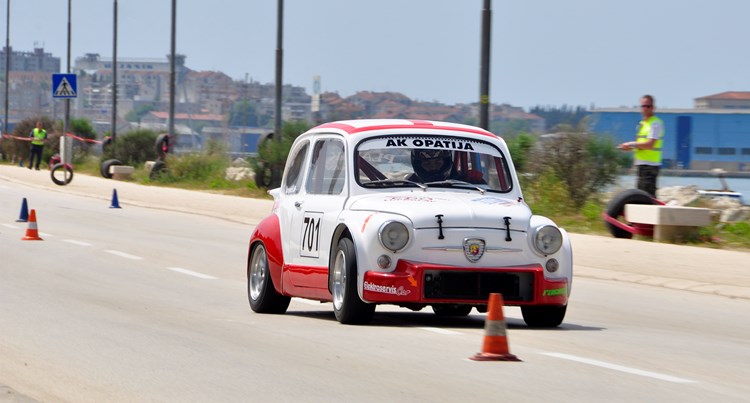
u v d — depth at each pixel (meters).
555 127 90.69
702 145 151.00
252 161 122.81
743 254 59.28
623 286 50.47
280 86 123.12
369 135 38.00
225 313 39.50
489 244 34.03
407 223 33.88
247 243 69.94
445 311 38.09
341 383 25.52
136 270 53.81
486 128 74.44
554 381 25.77
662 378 26.47
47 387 25.45
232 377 26.33
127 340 32.03
